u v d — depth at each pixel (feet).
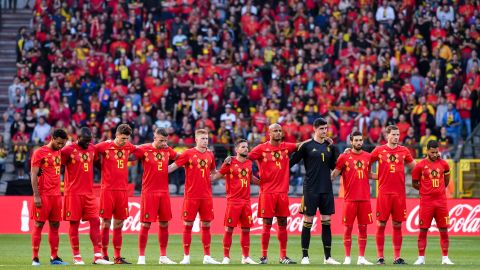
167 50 342.23
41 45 348.59
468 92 317.63
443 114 313.53
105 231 168.86
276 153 171.32
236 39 353.51
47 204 164.45
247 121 312.71
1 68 370.73
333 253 202.80
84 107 323.16
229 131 298.15
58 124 308.60
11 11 386.73
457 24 346.95
